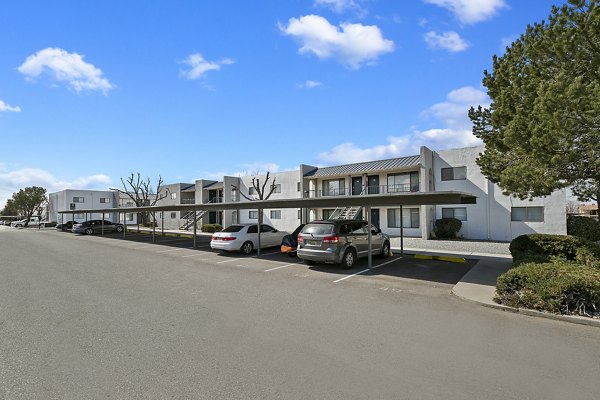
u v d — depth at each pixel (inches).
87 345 179.5
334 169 1181.1
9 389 133.9
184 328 206.2
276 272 407.2
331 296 288.0
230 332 199.2
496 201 850.8
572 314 223.8
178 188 1784.0
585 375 145.5
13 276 382.9
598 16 282.2
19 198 2522.1
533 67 331.3
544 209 792.9
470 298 271.1
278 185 1342.3
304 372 148.3
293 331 201.0
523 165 327.6
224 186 1432.1
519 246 387.9
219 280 358.3
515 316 231.5
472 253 583.2
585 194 382.6
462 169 911.0
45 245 790.5
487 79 421.4
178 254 597.3
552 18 330.0
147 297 284.0
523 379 142.0
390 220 1026.1
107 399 126.6
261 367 153.2
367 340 186.7
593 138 277.4
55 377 144.0
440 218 928.3
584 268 256.7
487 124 428.8
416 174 1008.9
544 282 237.9
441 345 179.6
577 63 305.7
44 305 259.1
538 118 295.3
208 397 127.6
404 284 337.7
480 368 152.3
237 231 588.7
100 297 284.2
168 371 149.4
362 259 510.3
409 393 130.3
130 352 170.1
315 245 427.8
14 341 185.3
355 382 139.3
